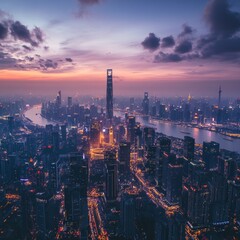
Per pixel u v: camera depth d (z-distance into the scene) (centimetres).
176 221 15262
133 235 18000
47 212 19250
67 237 18350
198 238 18775
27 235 18300
